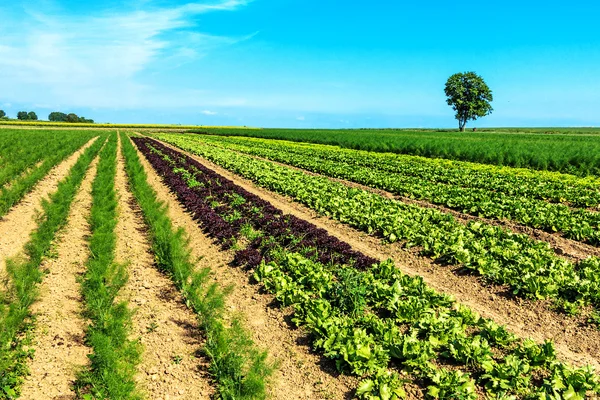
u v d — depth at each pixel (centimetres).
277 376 702
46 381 663
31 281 891
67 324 829
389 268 1051
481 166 3177
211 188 2183
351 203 1778
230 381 640
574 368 700
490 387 657
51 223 1310
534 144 4259
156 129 12556
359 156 3931
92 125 13525
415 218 1571
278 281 995
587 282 941
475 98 11738
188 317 884
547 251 1219
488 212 1689
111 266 1011
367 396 636
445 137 6856
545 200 2017
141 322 855
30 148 3578
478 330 821
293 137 7238
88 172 2791
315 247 1252
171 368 712
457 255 1148
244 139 7581
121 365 648
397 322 853
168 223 1345
